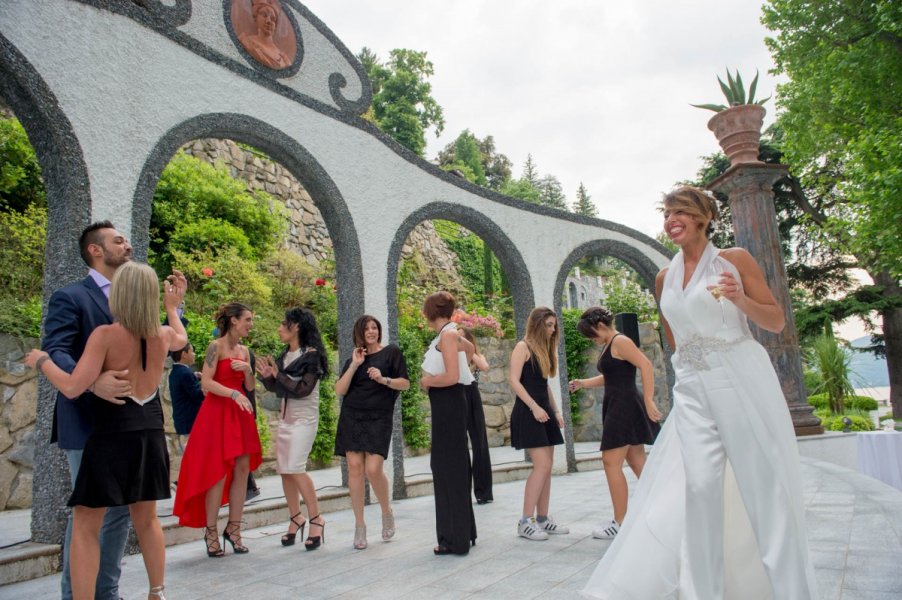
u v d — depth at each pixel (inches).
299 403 161.8
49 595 122.3
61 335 92.0
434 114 1044.5
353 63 265.9
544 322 161.9
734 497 78.9
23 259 272.5
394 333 259.3
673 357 84.2
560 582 115.3
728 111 331.9
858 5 446.0
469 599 107.1
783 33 496.1
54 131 162.2
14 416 223.9
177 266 344.5
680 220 83.4
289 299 402.6
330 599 111.5
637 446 162.2
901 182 368.8
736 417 74.7
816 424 311.6
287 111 234.2
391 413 161.3
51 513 148.2
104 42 177.5
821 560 113.4
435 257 657.0
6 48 154.7
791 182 703.1
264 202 439.8
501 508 205.2
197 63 204.1
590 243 348.8
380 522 192.7
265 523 194.7
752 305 74.8
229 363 157.0
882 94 442.0
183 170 386.0
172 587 124.3
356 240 251.4
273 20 232.7
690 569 72.8
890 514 151.1
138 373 93.6
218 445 152.1
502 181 1649.9
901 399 689.0
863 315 690.8
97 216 167.8
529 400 155.2
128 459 91.3
